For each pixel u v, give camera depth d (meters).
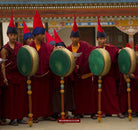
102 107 5.12
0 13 16.80
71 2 16.91
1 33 17.34
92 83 5.15
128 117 4.86
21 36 17.08
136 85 5.13
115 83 5.25
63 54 4.31
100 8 17.41
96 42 18.30
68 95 4.98
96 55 4.44
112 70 5.16
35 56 4.18
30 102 4.43
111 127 4.29
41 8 17.00
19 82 4.62
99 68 4.39
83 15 17.45
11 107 4.60
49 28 17.34
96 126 4.38
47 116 4.96
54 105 4.95
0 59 4.21
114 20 17.67
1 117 4.80
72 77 4.96
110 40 18.33
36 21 4.79
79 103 5.09
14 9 16.81
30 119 4.44
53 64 4.46
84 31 18.28
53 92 4.98
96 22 17.64
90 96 5.09
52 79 5.01
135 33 18.48
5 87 4.65
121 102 5.25
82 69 5.02
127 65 4.42
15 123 4.59
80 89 5.10
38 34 4.76
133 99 5.18
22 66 4.32
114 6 17.31
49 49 4.87
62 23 17.42
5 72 4.59
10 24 4.65
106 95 5.12
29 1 16.77
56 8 17.12
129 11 17.52
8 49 4.59
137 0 17.14
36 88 4.76
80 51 5.07
